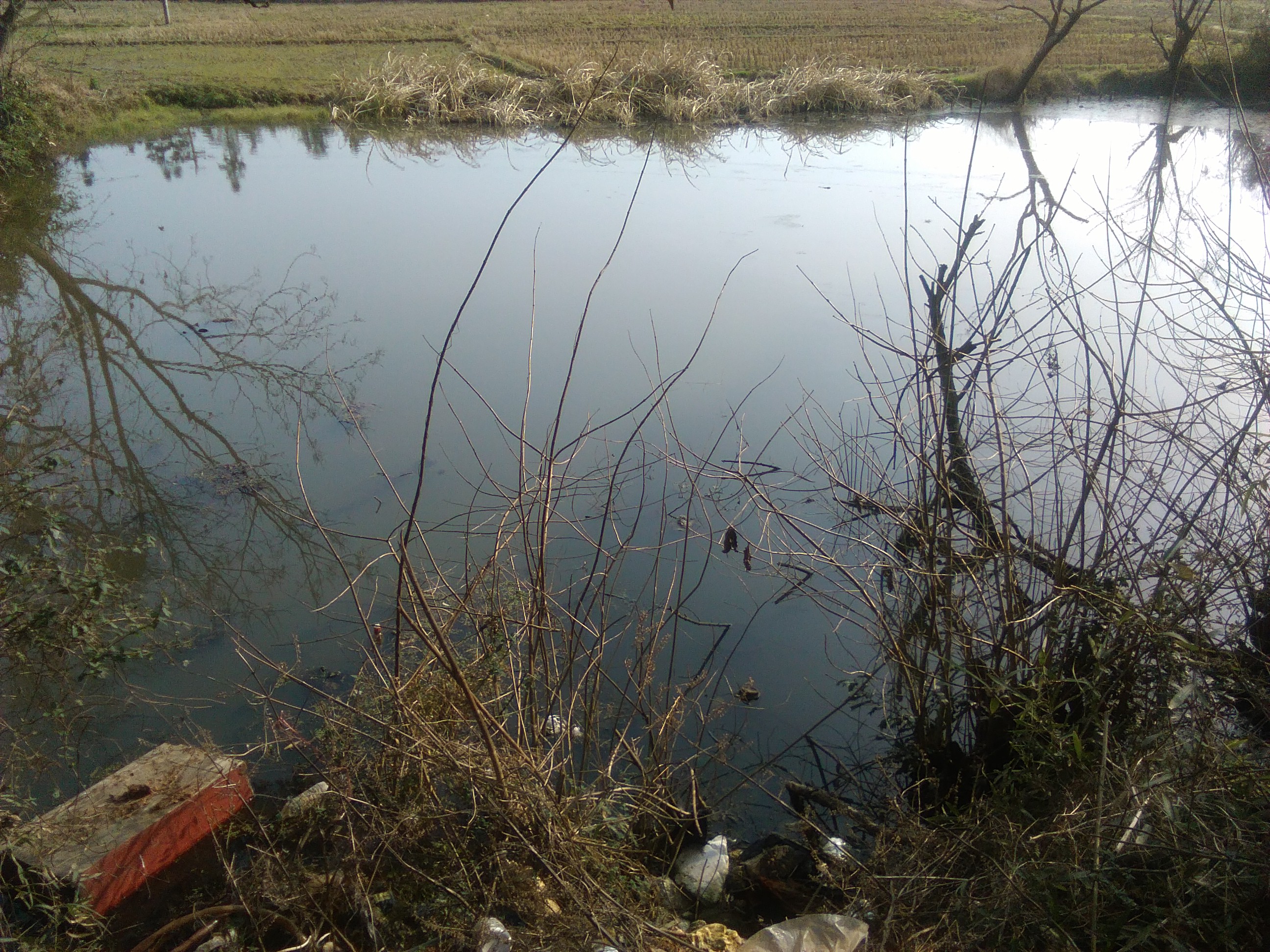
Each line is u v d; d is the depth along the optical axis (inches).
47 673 150.8
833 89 741.3
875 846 125.9
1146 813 101.8
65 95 565.9
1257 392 131.2
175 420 261.0
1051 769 122.6
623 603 179.0
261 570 195.5
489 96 715.4
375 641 123.6
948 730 143.9
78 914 103.6
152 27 926.4
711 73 745.0
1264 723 122.6
